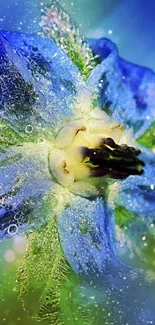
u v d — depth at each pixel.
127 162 0.05
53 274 0.06
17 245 0.07
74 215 0.06
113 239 0.07
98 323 0.07
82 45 0.06
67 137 0.06
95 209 0.06
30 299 0.06
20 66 0.06
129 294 0.07
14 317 0.07
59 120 0.06
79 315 0.06
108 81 0.07
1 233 0.06
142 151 0.07
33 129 0.06
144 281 0.07
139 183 0.07
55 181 0.06
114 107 0.07
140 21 0.10
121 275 0.07
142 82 0.08
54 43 0.06
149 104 0.07
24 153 0.06
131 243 0.07
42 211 0.06
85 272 0.06
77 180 0.06
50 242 0.06
